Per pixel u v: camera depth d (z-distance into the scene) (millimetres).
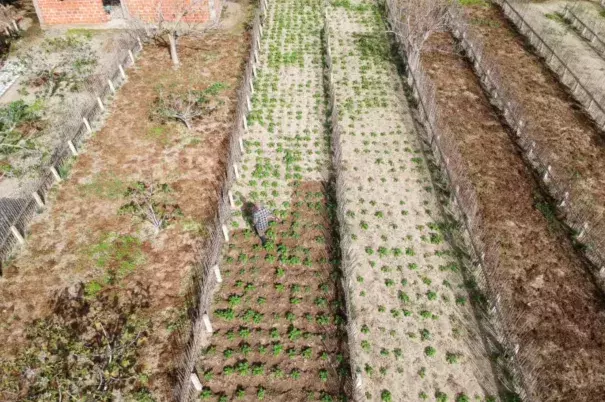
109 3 26875
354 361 10906
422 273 13102
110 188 15422
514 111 18734
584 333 11727
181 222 14328
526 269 13148
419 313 12172
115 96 19641
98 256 13297
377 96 19922
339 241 13812
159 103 19078
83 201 14953
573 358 11234
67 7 23938
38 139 17328
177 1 23469
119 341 11289
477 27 25234
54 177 15547
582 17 25906
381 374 10961
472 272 13109
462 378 10922
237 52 22812
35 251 13422
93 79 20625
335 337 11648
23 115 18375
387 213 14805
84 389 10469
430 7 22141
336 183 15383
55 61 21922
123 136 17562
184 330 11648
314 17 26141
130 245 13633
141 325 11680
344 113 18938
